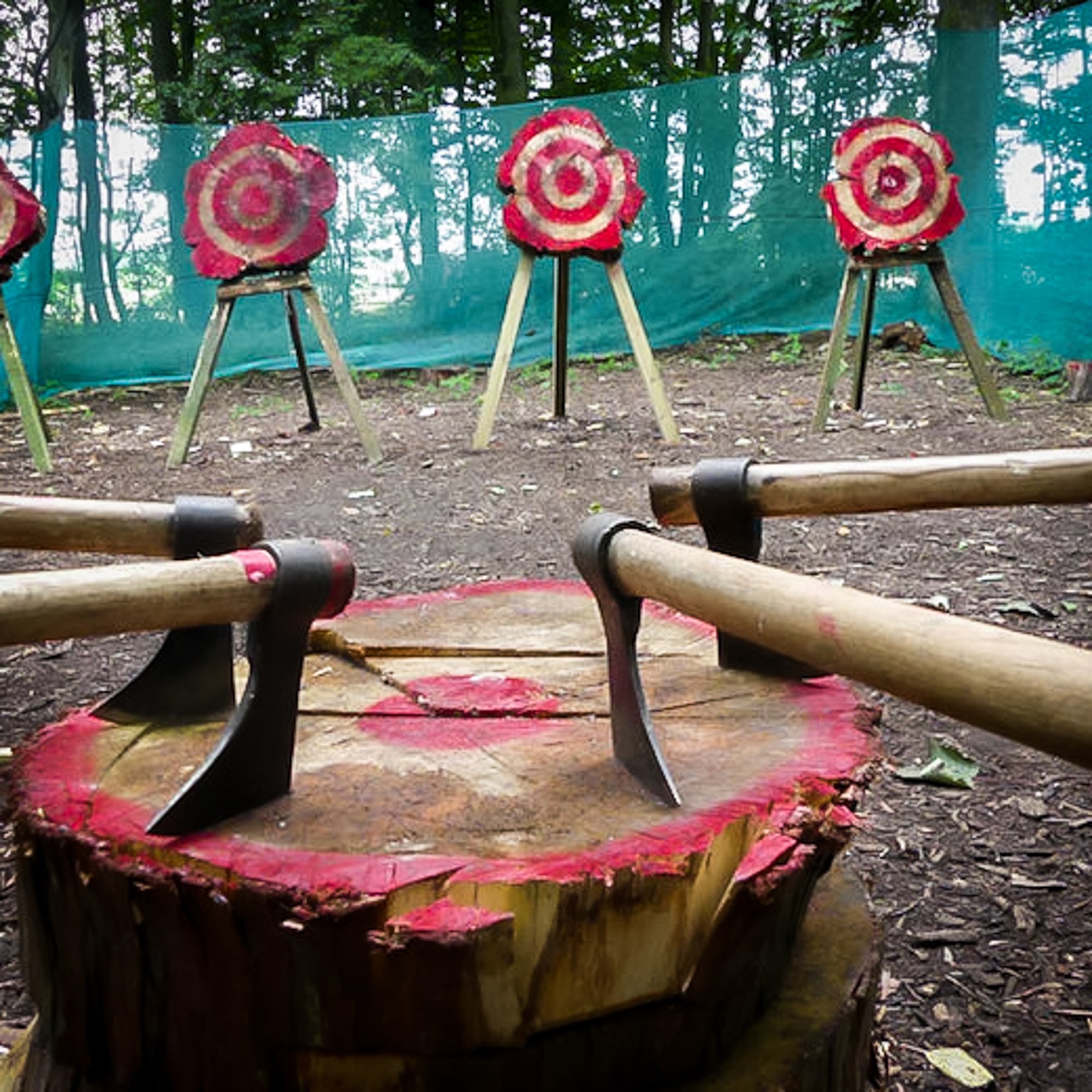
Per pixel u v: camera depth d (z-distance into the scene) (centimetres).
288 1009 134
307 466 595
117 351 917
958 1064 212
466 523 498
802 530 482
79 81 1302
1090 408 658
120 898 137
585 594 227
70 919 145
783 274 935
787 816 143
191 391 608
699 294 941
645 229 936
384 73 1188
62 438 709
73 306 909
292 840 137
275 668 141
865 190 631
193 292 922
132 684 168
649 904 134
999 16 915
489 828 140
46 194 888
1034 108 815
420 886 128
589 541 156
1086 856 271
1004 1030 221
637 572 149
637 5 1472
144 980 141
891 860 273
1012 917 252
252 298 923
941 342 884
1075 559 442
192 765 155
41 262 879
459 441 638
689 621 215
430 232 930
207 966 135
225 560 138
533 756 159
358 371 913
